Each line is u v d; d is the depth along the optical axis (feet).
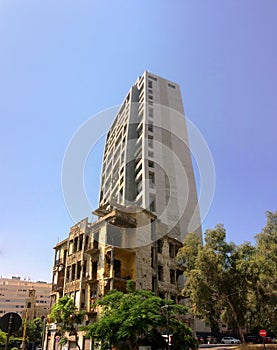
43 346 109.91
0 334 95.30
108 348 63.16
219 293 94.99
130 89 213.05
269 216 103.60
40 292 384.47
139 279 92.38
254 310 92.22
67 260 114.32
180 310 69.97
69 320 87.56
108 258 95.04
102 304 70.69
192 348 71.77
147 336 62.49
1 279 386.73
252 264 90.02
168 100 208.95
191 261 100.37
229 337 151.94
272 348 92.79
